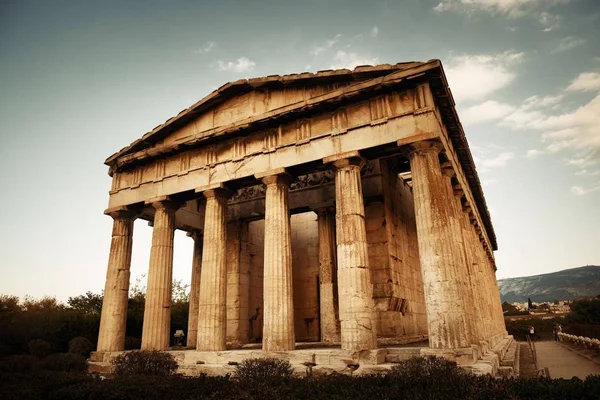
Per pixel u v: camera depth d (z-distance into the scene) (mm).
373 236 23875
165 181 24875
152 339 22391
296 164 20562
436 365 13461
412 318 25766
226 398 11938
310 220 31969
